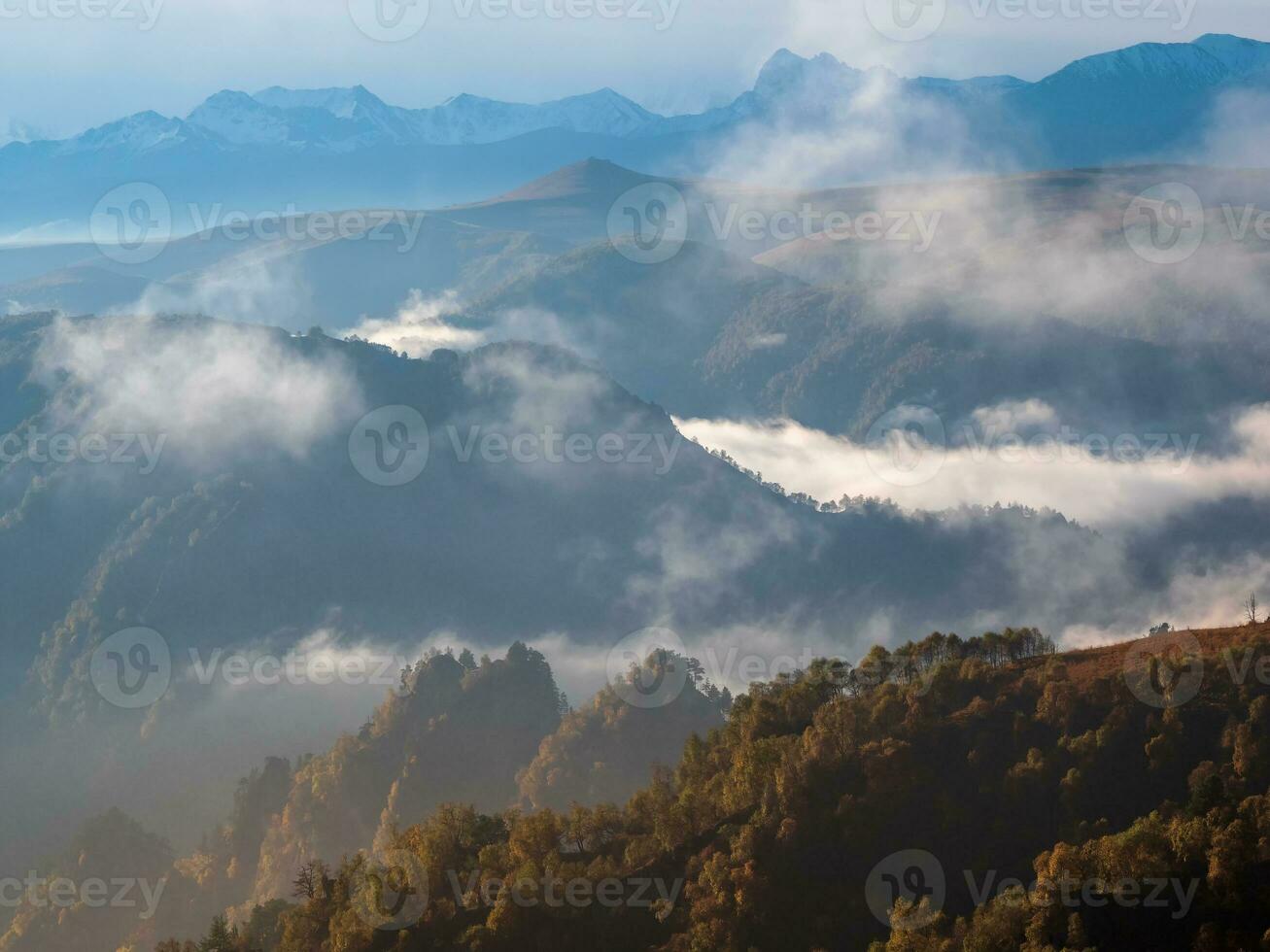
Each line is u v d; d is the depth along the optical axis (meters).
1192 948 92.69
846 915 107.94
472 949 112.81
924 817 114.62
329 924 125.19
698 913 110.31
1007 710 124.19
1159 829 102.00
